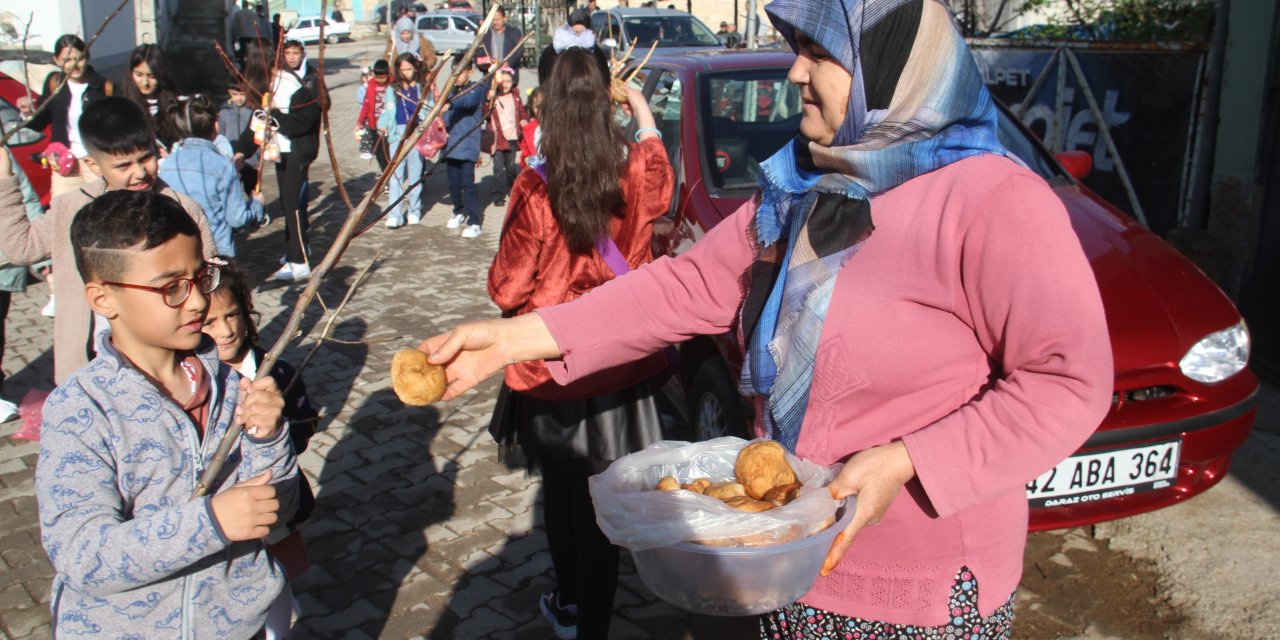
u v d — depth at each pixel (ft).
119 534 5.52
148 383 6.14
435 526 13.53
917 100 5.43
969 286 5.34
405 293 25.36
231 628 6.45
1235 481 14.14
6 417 17.10
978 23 31.78
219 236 16.92
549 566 12.50
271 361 6.09
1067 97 23.95
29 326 22.71
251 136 24.75
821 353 5.69
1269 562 12.10
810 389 5.81
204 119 16.93
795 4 5.69
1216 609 11.27
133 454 6.04
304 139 25.68
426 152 31.35
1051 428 5.09
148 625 6.14
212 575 6.29
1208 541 12.61
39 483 5.82
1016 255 5.13
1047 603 11.56
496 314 23.52
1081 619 11.25
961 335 5.53
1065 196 14.49
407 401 6.15
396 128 32.50
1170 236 20.25
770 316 5.98
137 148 11.17
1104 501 11.54
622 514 5.57
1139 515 13.08
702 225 14.19
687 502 5.51
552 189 9.22
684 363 14.78
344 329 22.35
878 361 5.58
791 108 16.06
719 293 6.68
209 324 9.09
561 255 9.52
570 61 9.04
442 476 15.02
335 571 12.45
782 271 5.94
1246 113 19.12
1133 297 11.88
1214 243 19.84
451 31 79.51
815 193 5.77
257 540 6.63
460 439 16.31
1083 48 23.26
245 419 6.05
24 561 12.82
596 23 49.75
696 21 54.44
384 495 14.43
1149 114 21.71
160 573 5.57
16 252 11.40
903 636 6.02
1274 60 17.85
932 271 5.42
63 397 5.94
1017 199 5.19
